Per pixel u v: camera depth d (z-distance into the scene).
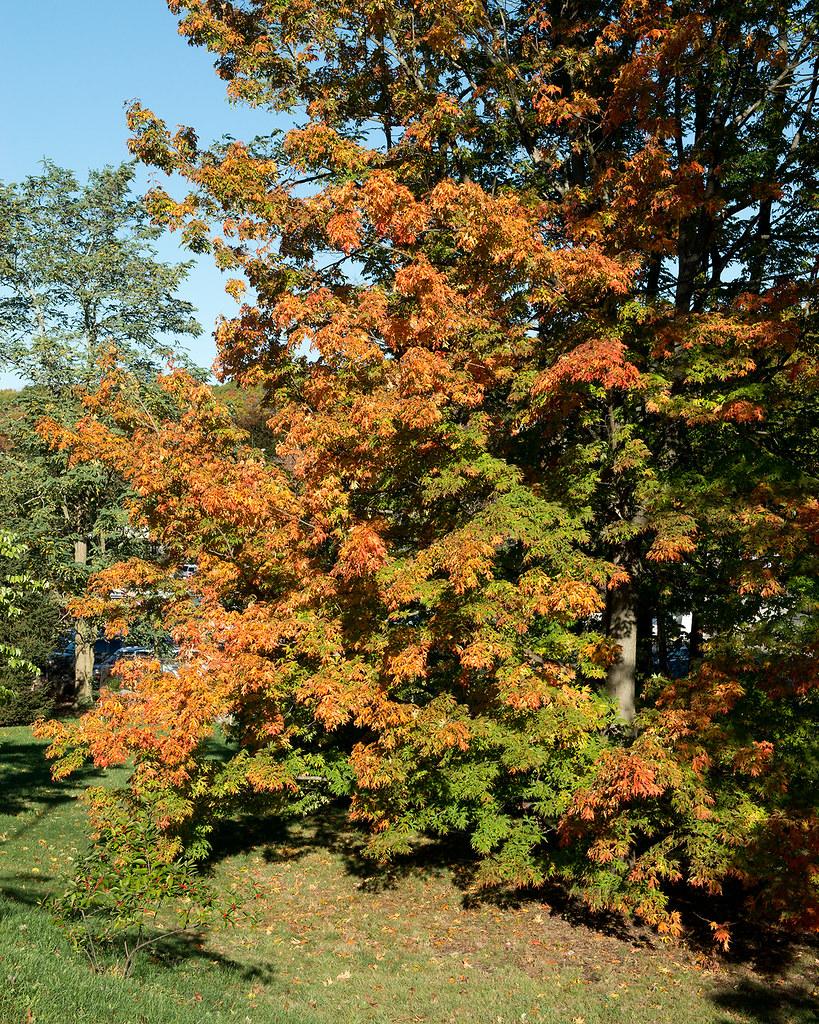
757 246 13.54
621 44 13.27
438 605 10.86
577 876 11.83
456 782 11.66
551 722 10.78
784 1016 9.53
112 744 11.03
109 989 7.16
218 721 13.09
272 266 12.36
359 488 12.11
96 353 29.78
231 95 13.40
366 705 10.99
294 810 13.59
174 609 12.24
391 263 13.73
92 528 30.38
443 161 13.88
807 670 9.54
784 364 11.57
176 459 12.16
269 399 12.82
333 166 12.31
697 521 11.05
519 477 11.29
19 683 26.58
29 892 11.88
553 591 10.20
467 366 11.51
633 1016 9.55
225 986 9.40
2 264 30.09
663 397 10.70
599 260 10.52
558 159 13.66
